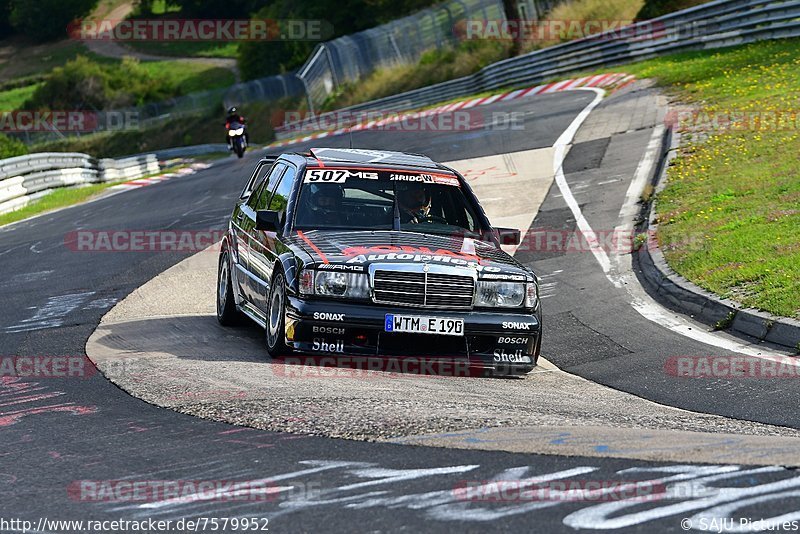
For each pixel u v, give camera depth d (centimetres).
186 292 4184
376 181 3072
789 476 1566
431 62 17812
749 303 3272
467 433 1864
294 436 1864
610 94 9925
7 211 9281
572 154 7200
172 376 2500
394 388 2361
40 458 1797
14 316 3781
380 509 1431
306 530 1360
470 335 2639
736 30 10456
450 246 2831
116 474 1670
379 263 2628
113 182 12750
